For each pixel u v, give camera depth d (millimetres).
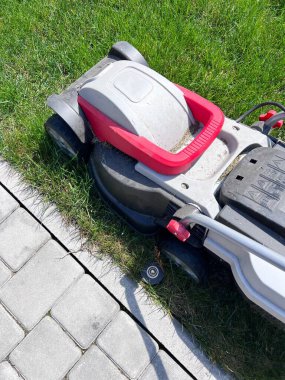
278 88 1227
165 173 834
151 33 1279
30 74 1215
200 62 1250
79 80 1001
